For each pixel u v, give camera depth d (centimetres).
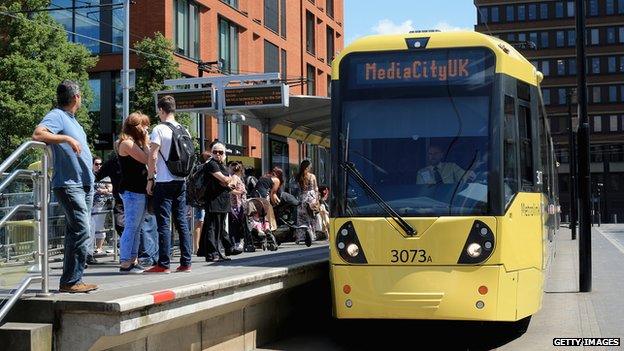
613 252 2503
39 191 653
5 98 2773
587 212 1376
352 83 916
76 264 671
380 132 897
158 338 692
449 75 901
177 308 674
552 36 10212
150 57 3488
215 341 798
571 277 1659
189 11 4000
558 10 10175
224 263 1048
